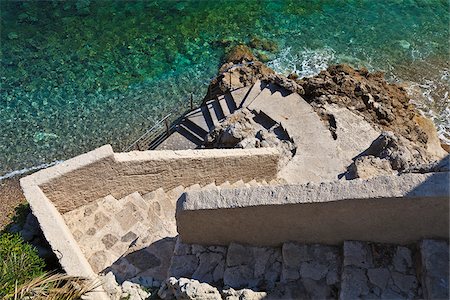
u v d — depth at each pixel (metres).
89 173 8.66
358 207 6.35
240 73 16.33
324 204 6.43
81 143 15.97
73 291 6.50
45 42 19.17
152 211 9.28
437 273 6.20
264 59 18.64
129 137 16.06
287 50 18.97
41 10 20.48
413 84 17.73
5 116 16.67
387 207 6.26
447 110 16.80
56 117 16.67
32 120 16.58
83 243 8.53
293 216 6.73
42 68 18.23
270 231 7.11
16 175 15.12
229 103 15.02
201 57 18.59
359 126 13.78
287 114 13.73
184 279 6.77
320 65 18.47
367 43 19.33
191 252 7.59
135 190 9.54
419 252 6.59
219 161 10.20
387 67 18.42
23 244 7.47
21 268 6.83
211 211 6.93
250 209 6.77
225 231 7.32
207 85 17.61
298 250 7.11
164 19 20.05
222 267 7.37
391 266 6.64
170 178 9.84
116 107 16.94
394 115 14.87
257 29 19.69
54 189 8.45
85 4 20.70
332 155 12.69
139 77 17.91
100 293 6.60
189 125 15.18
